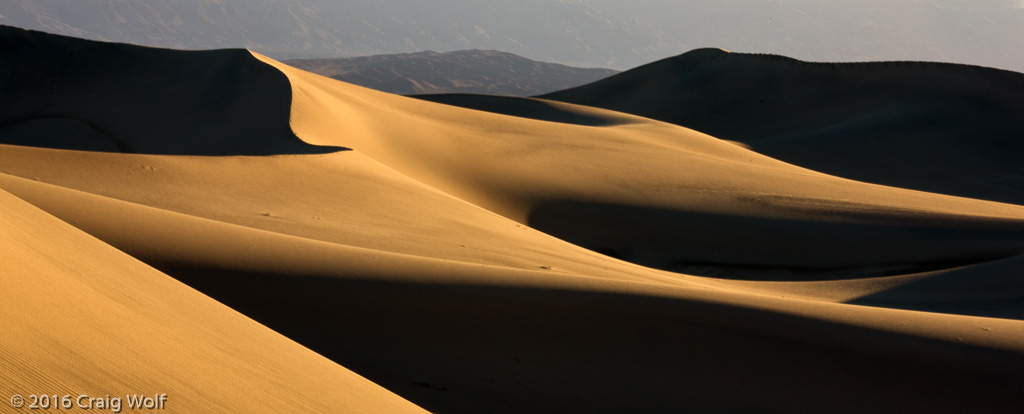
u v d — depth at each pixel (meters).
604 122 67.12
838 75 98.62
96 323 4.04
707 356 9.27
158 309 5.20
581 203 32.16
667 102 102.88
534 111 74.19
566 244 20.52
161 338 4.47
